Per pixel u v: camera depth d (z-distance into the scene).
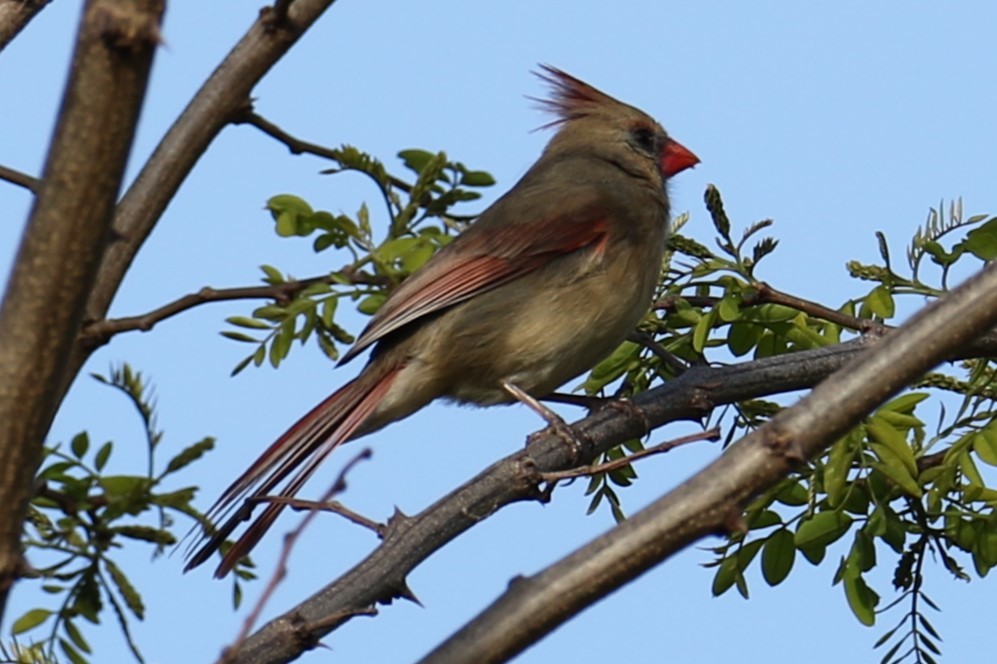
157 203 8.22
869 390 5.82
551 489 8.41
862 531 9.70
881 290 9.94
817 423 5.79
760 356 10.56
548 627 5.67
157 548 6.37
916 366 5.84
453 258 10.95
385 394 10.80
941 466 9.50
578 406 11.34
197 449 6.34
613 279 11.16
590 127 12.96
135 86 4.96
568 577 5.70
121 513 6.26
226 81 8.37
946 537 9.77
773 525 9.71
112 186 5.08
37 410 5.16
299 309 8.77
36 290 5.11
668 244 10.75
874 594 9.70
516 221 11.22
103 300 8.05
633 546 5.71
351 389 10.68
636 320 11.19
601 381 11.34
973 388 9.83
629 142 12.84
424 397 11.16
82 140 5.00
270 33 8.35
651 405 9.49
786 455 5.75
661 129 13.07
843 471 9.27
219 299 8.29
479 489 8.10
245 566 7.95
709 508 5.73
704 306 10.59
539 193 11.67
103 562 6.40
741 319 10.41
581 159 12.60
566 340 11.09
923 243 10.04
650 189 12.32
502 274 11.05
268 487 9.78
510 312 11.01
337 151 9.00
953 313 5.89
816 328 10.33
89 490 6.30
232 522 7.98
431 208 9.38
